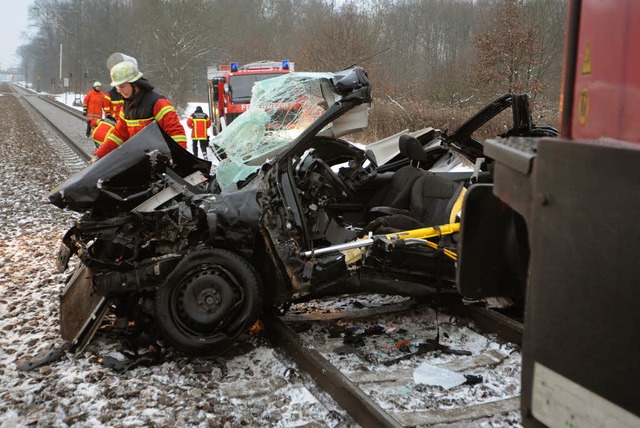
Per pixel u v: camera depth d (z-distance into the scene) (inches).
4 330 203.5
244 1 1829.5
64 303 195.9
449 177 245.6
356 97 195.5
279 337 189.9
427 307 223.9
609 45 76.0
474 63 788.6
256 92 215.9
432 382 161.8
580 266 73.7
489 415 143.9
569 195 75.2
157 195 187.8
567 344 75.9
